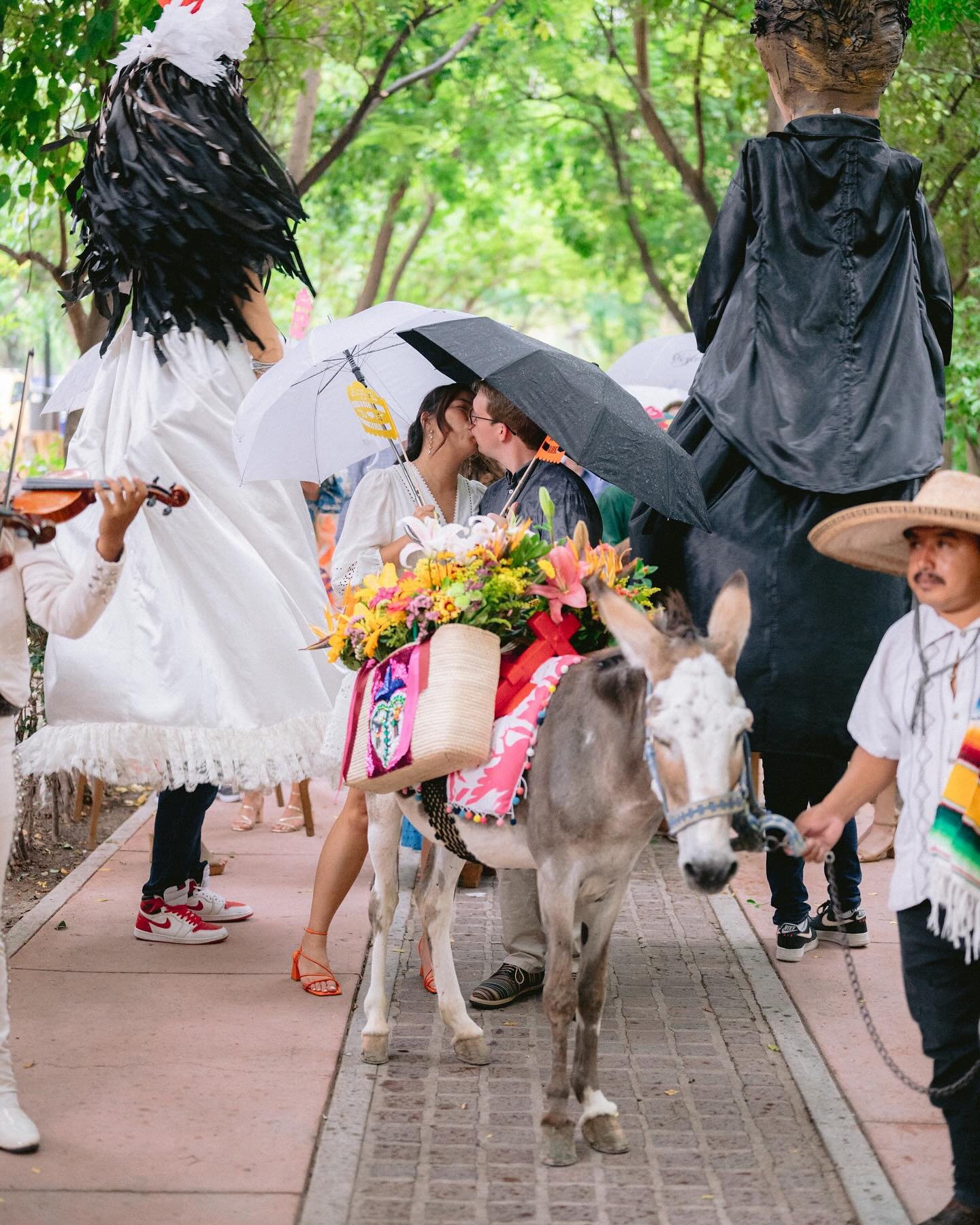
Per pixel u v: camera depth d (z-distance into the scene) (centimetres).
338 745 506
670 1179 381
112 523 376
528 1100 431
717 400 507
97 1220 351
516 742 394
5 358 2498
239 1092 427
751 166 528
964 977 338
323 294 2056
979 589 335
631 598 427
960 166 1010
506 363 475
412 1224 355
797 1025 491
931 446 489
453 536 423
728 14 1135
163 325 548
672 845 756
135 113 544
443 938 462
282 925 599
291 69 1143
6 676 386
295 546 562
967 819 323
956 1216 341
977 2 790
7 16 742
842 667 480
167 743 523
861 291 510
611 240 1641
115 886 648
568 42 1400
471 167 1627
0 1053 394
